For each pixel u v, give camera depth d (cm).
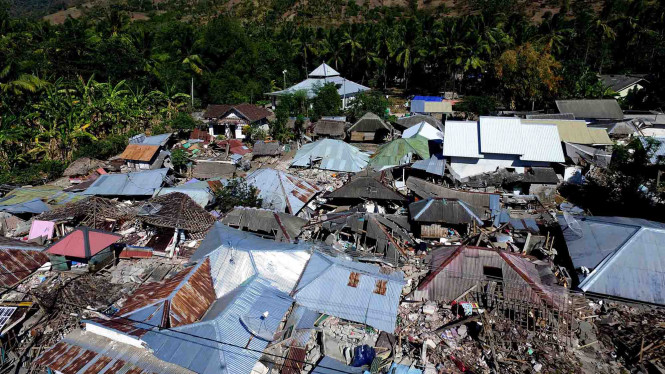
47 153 4844
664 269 2422
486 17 8738
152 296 2244
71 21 7262
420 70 9744
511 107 7031
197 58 7819
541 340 2153
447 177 4009
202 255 2644
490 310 2325
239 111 6053
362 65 9675
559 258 2867
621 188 3616
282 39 10019
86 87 5706
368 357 2048
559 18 8562
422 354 2061
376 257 2817
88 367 1889
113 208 3416
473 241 2864
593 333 2220
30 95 5356
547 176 3844
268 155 5109
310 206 3656
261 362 1997
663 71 6378
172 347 1938
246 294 2258
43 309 2308
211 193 3647
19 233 3256
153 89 7181
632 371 1997
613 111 5481
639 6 8494
